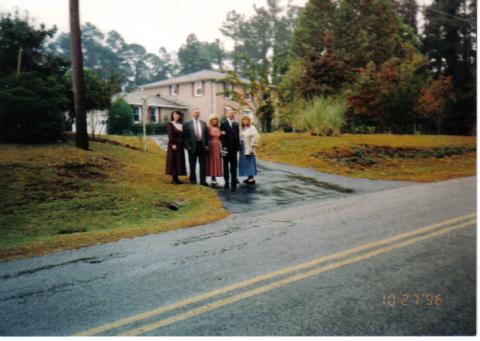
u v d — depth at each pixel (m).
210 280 4.30
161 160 14.77
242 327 3.32
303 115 20.36
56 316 3.60
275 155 16.55
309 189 10.47
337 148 16.36
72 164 11.43
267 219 7.27
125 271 4.69
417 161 15.81
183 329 3.32
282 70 21.88
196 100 37.19
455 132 28.64
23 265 5.06
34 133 13.66
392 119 24.50
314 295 3.87
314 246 5.36
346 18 40.53
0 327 3.42
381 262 4.68
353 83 24.16
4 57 16.20
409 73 25.56
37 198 8.78
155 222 7.45
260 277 4.33
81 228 7.17
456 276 4.24
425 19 42.81
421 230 5.99
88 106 16.72
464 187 10.31
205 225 6.98
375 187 10.77
